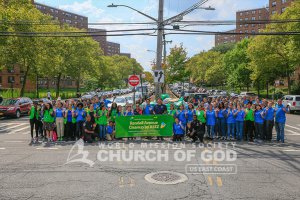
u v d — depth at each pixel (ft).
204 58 311.68
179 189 24.17
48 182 26.05
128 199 22.04
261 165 31.71
